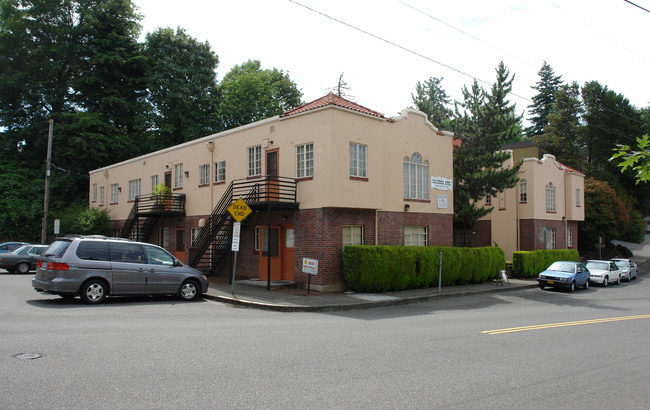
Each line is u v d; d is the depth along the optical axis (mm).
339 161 17109
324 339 8742
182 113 42281
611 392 5984
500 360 7500
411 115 21062
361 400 5324
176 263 14070
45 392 5270
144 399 5141
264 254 18891
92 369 6219
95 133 38219
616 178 44406
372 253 16859
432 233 21719
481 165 25156
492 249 23109
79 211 32469
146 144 42906
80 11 39656
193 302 13852
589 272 24578
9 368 6137
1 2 38875
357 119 17984
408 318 12211
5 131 41062
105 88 40219
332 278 17125
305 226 17578
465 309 14703
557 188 33625
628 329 11086
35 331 8484
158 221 27078
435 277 19656
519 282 24188
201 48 44094
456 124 25734
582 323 11922
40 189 37969
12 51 39562
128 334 8531
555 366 7238
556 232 33156
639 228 43594
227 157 21891
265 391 5543
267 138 19578
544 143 49594
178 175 25672
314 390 5633
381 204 18688
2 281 18047
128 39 41125
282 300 14367
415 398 5461
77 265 12203
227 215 19734
